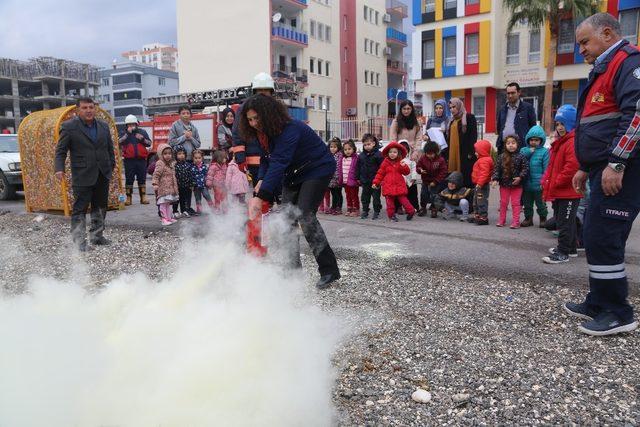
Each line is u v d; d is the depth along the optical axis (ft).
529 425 7.77
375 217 26.48
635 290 13.83
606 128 10.61
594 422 7.82
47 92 216.33
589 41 10.92
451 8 89.35
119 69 278.87
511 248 18.90
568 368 9.61
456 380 9.16
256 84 17.79
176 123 27.58
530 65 85.71
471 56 89.20
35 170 29.25
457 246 19.33
